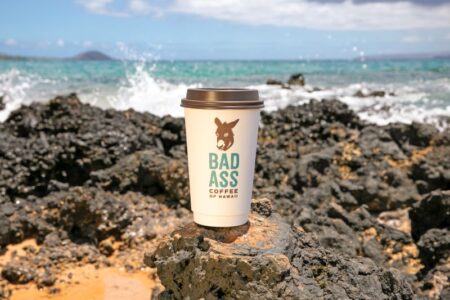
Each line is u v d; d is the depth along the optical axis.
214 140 0.55
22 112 1.77
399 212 1.32
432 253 1.02
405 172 1.47
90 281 1.01
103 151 1.39
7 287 0.98
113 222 1.13
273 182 1.42
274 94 3.41
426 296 0.89
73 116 1.69
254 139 0.56
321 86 4.54
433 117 2.57
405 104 3.06
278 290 0.53
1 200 1.23
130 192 1.29
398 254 1.09
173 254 0.60
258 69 9.30
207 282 0.56
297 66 11.74
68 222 1.13
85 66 10.89
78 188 1.13
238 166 0.56
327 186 1.32
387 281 0.65
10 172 1.31
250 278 0.54
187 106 0.55
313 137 1.77
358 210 1.17
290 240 0.60
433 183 1.38
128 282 1.01
